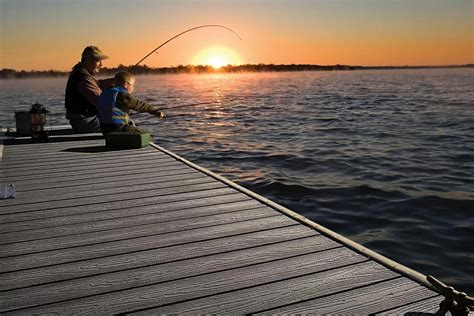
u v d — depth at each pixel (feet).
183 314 6.57
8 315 6.55
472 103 101.71
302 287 7.27
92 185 13.58
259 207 11.39
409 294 6.97
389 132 51.70
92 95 21.24
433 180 27.12
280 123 63.77
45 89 320.09
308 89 202.80
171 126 63.21
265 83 337.11
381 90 182.80
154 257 8.47
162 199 12.14
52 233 9.74
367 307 6.64
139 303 6.88
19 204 11.78
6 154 18.51
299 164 33.01
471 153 36.52
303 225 10.07
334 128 56.44
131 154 18.26
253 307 6.73
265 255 8.50
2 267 8.11
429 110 83.10
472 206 21.40
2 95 201.67
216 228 9.94
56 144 20.85
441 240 17.22
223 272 7.84
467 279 13.88
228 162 34.73
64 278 7.68
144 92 200.85
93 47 21.70
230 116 77.00
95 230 9.89
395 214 20.58
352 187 25.57
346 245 8.86
